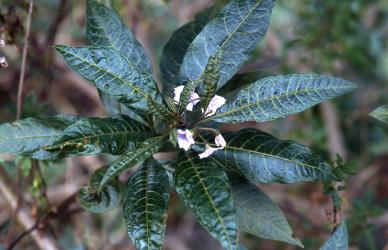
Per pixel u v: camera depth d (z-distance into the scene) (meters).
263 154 0.48
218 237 0.41
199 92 0.49
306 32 0.92
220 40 0.49
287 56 0.91
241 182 0.51
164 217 0.46
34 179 0.72
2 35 0.71
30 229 0.72
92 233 0.98
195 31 0.58
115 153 0.46
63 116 0.53
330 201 0.88
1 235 0.86
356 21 0.94
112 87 0.46
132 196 0.47
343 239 0.50
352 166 0.59
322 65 0.92
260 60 0.90
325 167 0.46
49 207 0.73
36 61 0.85
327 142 0.97
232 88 0.58
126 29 0.53
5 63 0.58
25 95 0.81
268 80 0.46
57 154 0.45
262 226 0.50
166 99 0.46
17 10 0.77
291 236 0.50
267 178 0.47
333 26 0.90
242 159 0.48
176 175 0.45
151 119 0.50
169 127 0.47
